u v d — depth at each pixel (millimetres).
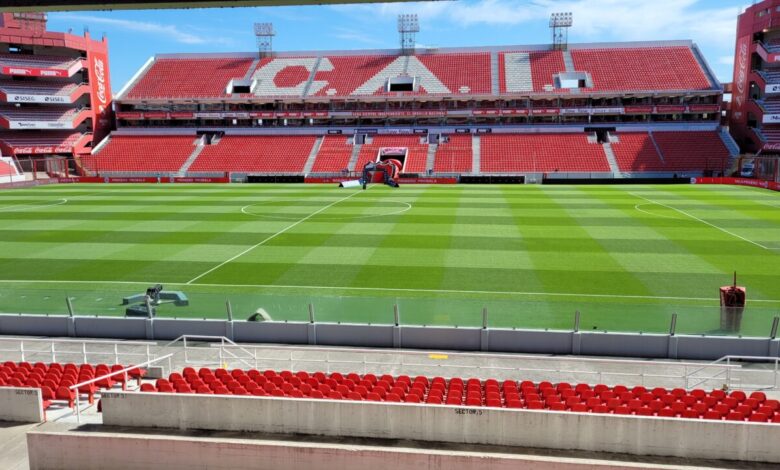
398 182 72438
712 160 73812
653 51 88812
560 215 45000
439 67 91875
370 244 35031
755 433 11070
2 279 28219
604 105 84500
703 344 18781
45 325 21562
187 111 89625
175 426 12859
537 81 86625
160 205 52188
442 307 19875
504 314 19641
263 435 12516
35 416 13734
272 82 91625
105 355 19641
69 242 36125
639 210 47062
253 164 80875
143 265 30594
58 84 83188
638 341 19062
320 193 61562
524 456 10477
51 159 78312
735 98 79750
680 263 30094
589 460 10359
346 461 10875
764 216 43562
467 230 39156
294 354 19656
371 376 16141
